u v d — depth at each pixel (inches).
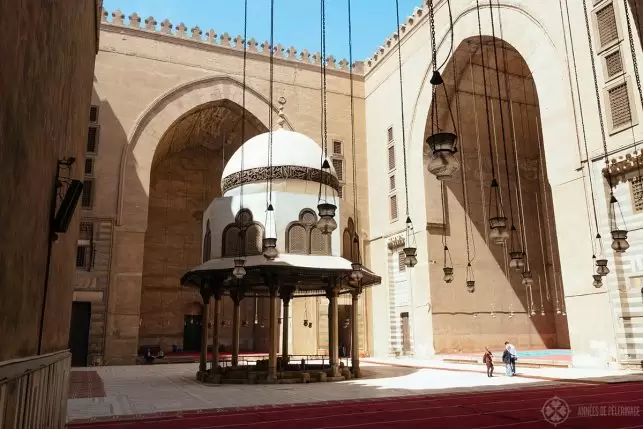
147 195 1026.7
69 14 251.4
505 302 1036.5
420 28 1069.8
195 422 338.0
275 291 606.5
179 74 1095.6
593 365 666.8
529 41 804.0
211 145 1369.3
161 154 1234.6
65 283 340.5
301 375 611.2
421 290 997.2
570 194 717.3
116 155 1015.0
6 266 139.7
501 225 334.3
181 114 1087.6
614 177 671.8
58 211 247.3
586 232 690.2
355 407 394.9
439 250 997.8
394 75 1151.0
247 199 626.5
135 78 1058.7
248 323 1339.8
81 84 358.9
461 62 991.6
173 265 1300.4
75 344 943.7
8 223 138.6
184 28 1117.7
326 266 605.0
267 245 506.9
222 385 588.7
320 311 1081.4
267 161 659.4
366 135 1243.2
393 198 1119.0
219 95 1123.9
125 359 952.9
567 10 740.7
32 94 160.9
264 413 372.8
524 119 1123.9
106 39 1050.7
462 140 1056.8
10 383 148.2
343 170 1194.0
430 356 957.8
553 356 844.6
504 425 307.7
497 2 866.1
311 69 1216.8
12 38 127.3
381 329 1114.1
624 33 657.6
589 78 701.3
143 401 450.6
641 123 628.7
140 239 1005.2
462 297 998.4
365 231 1184.8
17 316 161.5
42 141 189.0
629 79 645.9
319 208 430.3
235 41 1158.3
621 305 639.8
